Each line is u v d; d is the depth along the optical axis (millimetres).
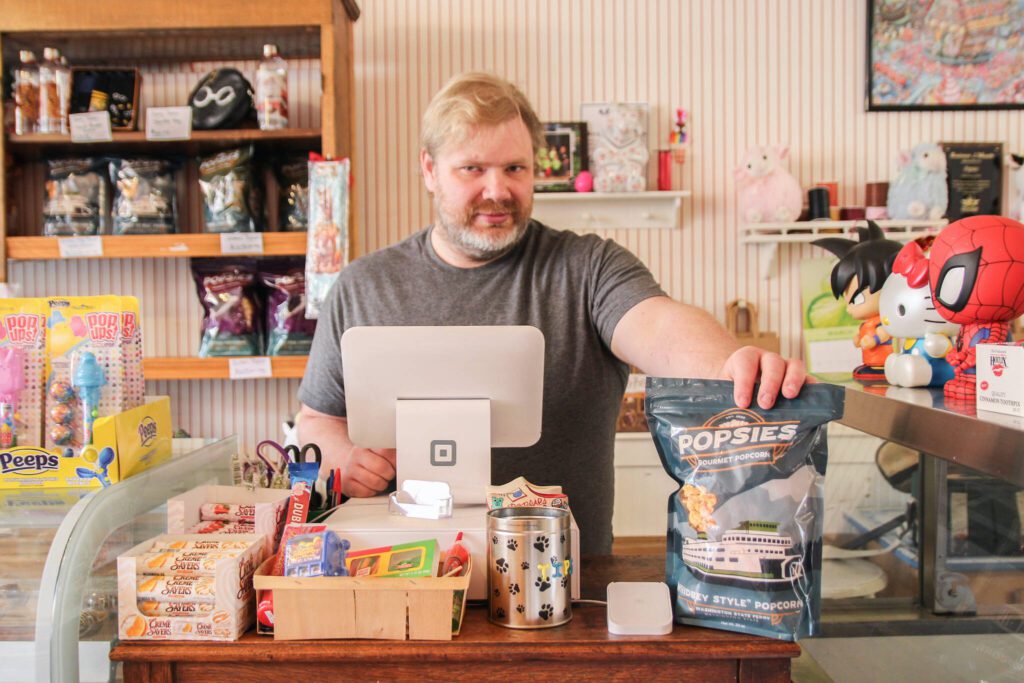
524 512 1000
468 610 1025
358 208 2812
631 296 1511
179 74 2775
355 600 927
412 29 2791
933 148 2639
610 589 1019
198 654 911
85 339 1196
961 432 1012
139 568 939
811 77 2805
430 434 1180
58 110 2520
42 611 984
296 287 2625
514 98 1530
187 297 2814
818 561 932
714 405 961
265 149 2688
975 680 1093
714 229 2824
